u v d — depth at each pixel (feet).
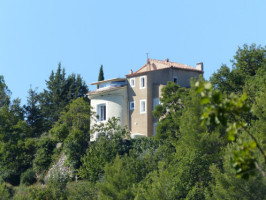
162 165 172.65
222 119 43.24
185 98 217.56
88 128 287.48
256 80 224.53
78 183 234.79
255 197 140.26
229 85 245.04
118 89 294.25
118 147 241.55
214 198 150.10
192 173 167.94
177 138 220.64
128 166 198.29
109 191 180.96
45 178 268.21
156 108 242.37
